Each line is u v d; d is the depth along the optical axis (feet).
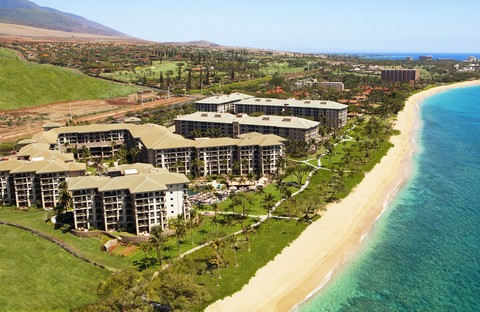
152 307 348.18
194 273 408.46
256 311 367.04
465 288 398.83
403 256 458.91
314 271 430.61
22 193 615.57
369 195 636.48
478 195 633.61
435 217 556.92
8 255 453.99
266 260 447.42
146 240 490.08
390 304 377.71
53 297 371.97
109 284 377.30
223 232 504.84
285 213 564.71
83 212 526.16
